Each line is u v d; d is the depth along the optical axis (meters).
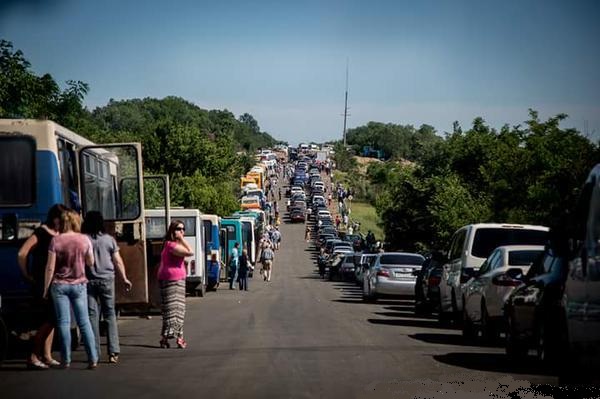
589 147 31.83
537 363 12.48
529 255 16.83
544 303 11.90
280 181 184.62
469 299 17.89
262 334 18.66
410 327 20.88
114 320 14.08
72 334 16.19
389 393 10.90
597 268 9.91
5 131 15.40
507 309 14.06
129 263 17.14
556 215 30.53
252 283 52.91
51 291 13.18
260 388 11.30
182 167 75.56
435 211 45.00
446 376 12.27
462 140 51.94
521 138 37.88
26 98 29.58
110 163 18.75
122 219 17.25
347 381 11.84
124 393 11.09
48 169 15.37
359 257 50.66
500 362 13.88
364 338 17.80
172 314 16.14
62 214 13.22
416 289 26.36
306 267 76.31
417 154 67.62
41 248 13.58
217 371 12.91
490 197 41.22
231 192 81.69
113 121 148.12
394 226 56.75
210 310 27.41
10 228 15.19
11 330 15.27
